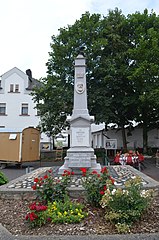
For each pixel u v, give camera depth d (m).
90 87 23.44
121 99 24.41
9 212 5.93
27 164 22.61
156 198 6.71
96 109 23.33
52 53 24.39
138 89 22.83
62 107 22.53
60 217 5.07
